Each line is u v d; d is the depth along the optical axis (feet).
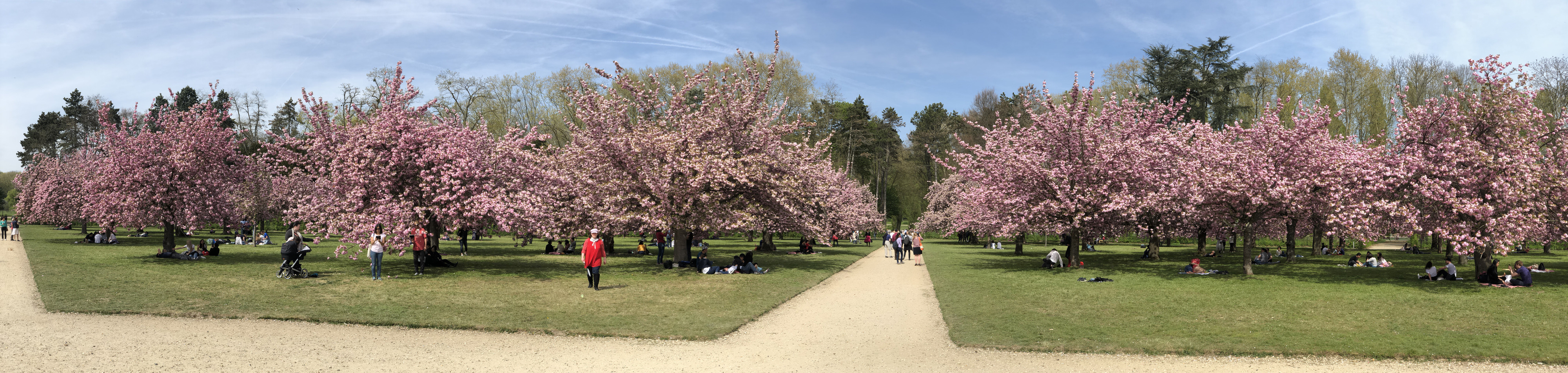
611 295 52.01
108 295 46.21
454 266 71.92
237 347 32.07
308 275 59.82
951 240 210.38
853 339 36.88
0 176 345.10
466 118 165.68
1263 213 70.28
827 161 120.37
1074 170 78.07
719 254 109.81
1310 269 78.38
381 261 71.20
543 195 76.28
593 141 75.66
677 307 46.47
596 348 33.50
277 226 203.62
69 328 35.65
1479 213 58.13
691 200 72.74
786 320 42.86
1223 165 70.33
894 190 270.05
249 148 203.92
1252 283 61.16
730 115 76.18
